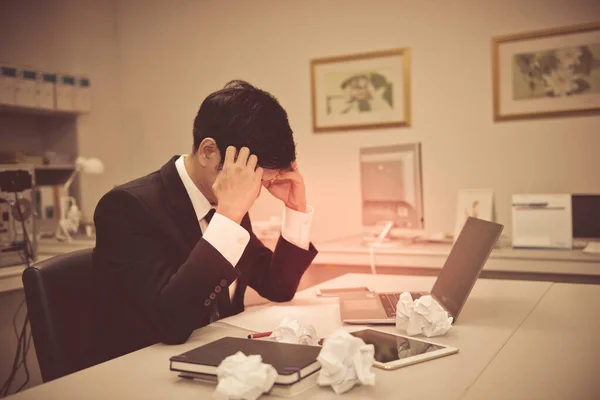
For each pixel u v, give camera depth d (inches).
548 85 121.4
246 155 49.1
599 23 115.9
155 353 45.1
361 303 57.7
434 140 133.5
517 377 37.0
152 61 167.3
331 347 35.2
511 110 125.3
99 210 52.4
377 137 139.4
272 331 49.4
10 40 147.4
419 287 68.3
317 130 145.9
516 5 123.5
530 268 103.8
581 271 99.7
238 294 62.4
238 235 48.7
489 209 121.6
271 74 151.3
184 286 47.3
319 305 60.8
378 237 123.0
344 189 143.9
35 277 52.1
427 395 34.2
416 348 42.9
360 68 139.8
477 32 127.6
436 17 131.3
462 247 57.4
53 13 156.8
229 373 33.7
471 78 128.7
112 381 38.5
